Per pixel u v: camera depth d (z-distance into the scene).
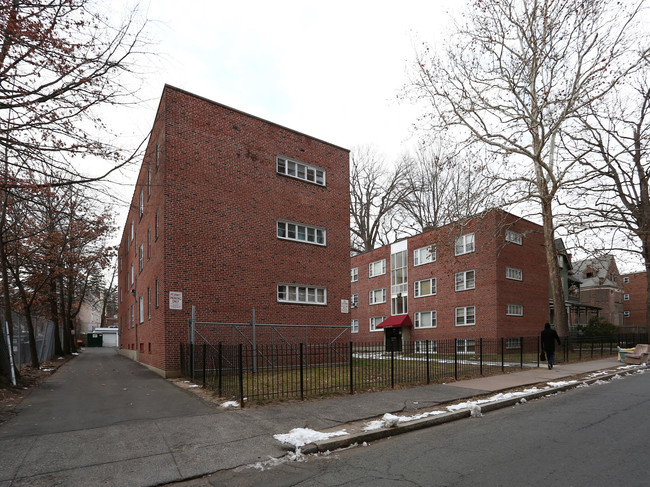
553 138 22.75
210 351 14.44
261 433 6.93
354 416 7.97
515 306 27.36
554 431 7.14
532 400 10.41
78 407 8.80
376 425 7.34
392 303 34.31
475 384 11.92
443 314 29.34
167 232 14.44
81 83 9.22
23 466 5.44
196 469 5.46
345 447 6.51
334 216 19.48
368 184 49.25
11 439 6.53
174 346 14.02
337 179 19.89
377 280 36.28
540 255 30.31
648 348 18.88
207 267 15.17
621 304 58.47
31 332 16.95
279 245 17.34
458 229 22.31
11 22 8.00
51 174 9.94
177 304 14.20
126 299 30.91
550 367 16.06
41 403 9.23
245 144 16.84
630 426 7.41
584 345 26.72
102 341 62.16
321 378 12.49
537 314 29.03
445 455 5.93
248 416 7.98
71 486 4.89
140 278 21.80
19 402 9.34
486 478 4.96
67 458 5.75
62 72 9.09
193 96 15.60
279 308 16.94
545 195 22.19
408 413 8.33
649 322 27.75
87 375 14.78
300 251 18.02
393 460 5.80
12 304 23.30
